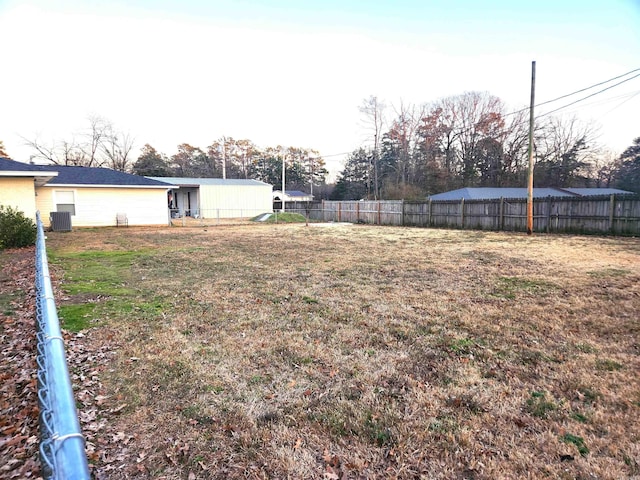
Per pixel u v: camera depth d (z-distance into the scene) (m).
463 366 2.84
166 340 3.37
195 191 25.91
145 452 1.85
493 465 1.74
